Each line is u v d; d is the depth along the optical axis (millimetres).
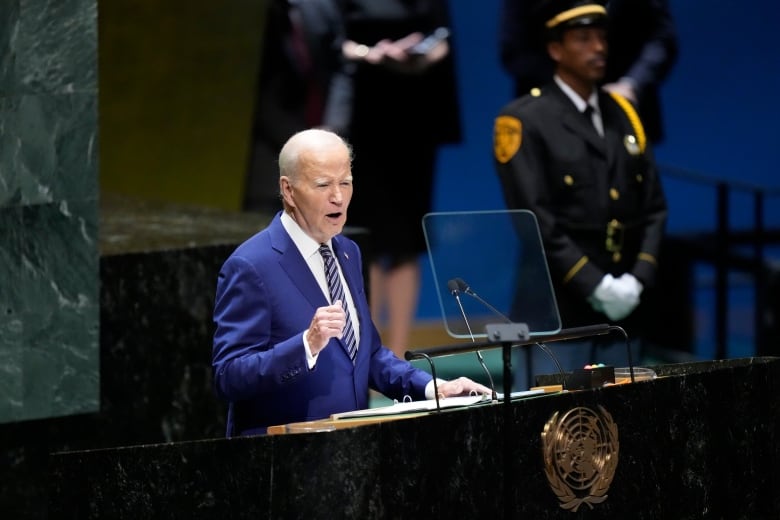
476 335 16016
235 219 27391
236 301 15383
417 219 28656
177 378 23641
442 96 28484
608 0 23359
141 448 13945
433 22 28312
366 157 28344
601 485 14812
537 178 21828
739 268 30469
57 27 21266
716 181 29438
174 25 34000
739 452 16156
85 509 14250
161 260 23469
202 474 13625
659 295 29438
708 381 15852
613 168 22250
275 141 31844
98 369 22125
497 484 14172
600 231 22078
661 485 15383
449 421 13836
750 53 32906
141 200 30000
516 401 14305
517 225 17141
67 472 14359
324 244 15859
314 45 28719
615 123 22531
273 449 13258
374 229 28453
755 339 30188
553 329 17234
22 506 22281
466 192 33688
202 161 34125
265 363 14703
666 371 17141
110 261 22984
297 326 15422
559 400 14594
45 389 21703
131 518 14062
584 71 22047
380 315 28906
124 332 23172
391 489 13414
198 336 23812
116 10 33812
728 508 16047
